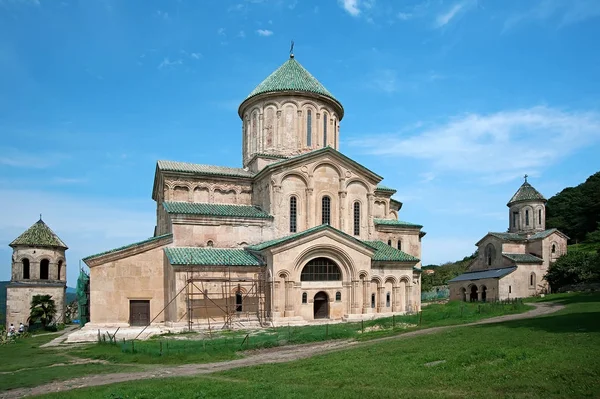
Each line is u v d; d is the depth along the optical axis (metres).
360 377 15.01
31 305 53.31
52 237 59.72
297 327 32.47
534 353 16.02
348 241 38.16
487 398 11.55
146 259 36.97
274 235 40.72
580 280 66.56
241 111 50.50
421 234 63.03
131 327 34.91
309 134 46.56
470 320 33.03
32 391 17.19
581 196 109.50
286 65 49.25
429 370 15.17
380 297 40.75
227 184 44.81
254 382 15.74
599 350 15.59
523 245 74.12
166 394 14.60
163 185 42.50
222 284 35.59
